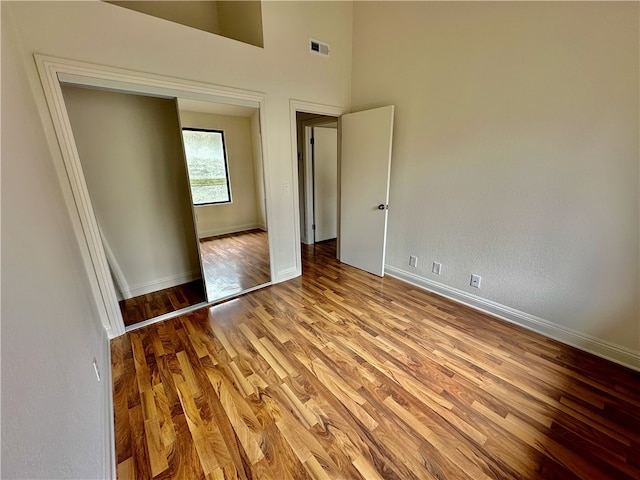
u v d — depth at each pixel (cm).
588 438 136
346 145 330
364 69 306
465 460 126
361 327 228
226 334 219
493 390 164
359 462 125
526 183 207
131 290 281
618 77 161
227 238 287
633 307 176
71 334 113
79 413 99
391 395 161
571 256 195
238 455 128
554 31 179
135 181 268
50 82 168
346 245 368
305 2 267
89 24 175
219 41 225
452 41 229
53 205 143
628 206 169
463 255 257
